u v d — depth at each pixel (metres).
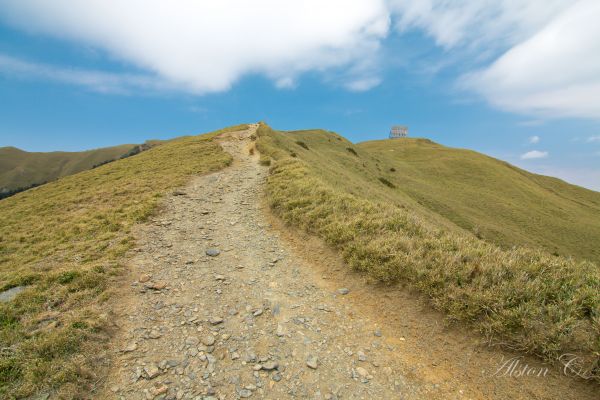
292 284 7.77
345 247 8.55
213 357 5.18
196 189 17.73
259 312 6.50
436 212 55.19
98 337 5.41
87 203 16.64
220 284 7.72
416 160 102.94
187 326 6.00
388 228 9.25
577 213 72.25
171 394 4.43
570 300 5.12
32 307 6.32
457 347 5.23
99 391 4.41
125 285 7.43
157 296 7.05
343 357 5.26
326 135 92.12
